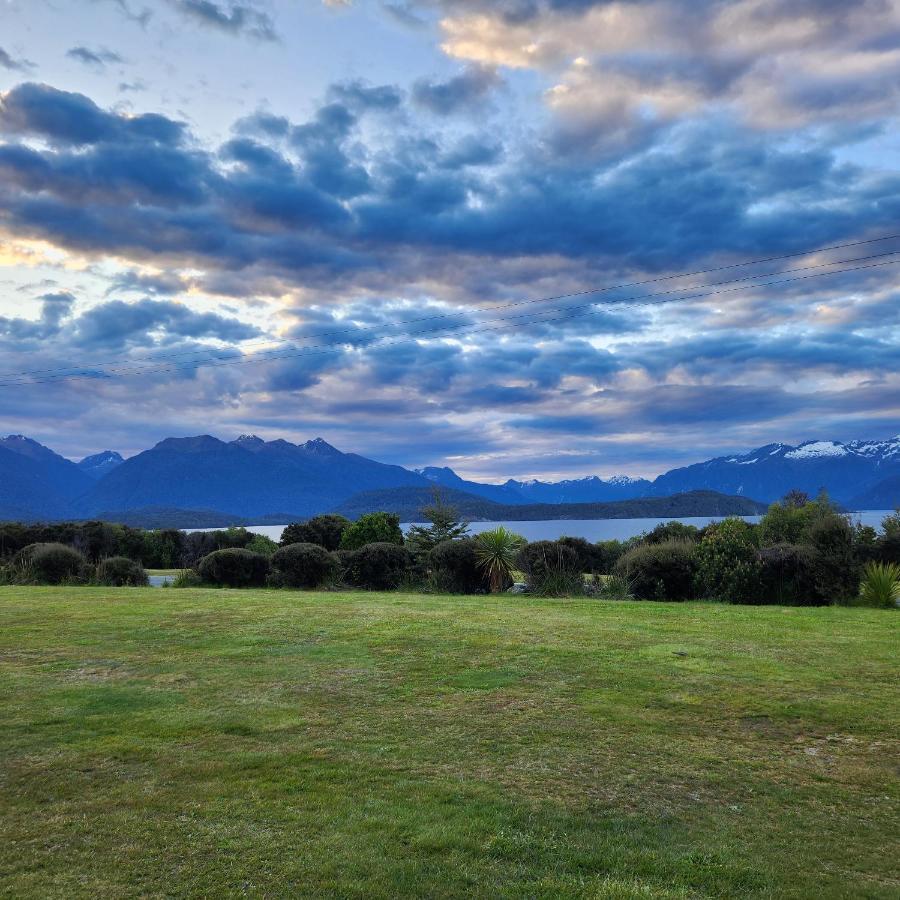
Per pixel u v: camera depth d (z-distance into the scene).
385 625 12.23
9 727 6.75
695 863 4.38
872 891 4.09
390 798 5.23
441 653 9.95
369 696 7.84
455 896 3.98
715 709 7.36
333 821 4.85
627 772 5.78
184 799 5.19
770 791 5.46
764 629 11.91
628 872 4.27
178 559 38.47
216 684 8.35
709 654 9.84
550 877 4.19
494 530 20.34
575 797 5.30
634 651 10.05
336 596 17.47
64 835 4.65
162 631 11.74
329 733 6.63
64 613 13.74
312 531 33.72
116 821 4.85
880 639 10.98
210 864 4.28
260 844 4.52
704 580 17.44
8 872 4.19
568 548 19.45
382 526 31.06
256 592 18.75
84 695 7.86
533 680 8.48
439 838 4.62
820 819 5.02
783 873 4.28
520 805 5.14
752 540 19.98
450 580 19.78
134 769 5.76
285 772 5.71
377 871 4.21
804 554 16.56
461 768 5.82
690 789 5.48
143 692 7.99
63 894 3.95
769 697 7.75
